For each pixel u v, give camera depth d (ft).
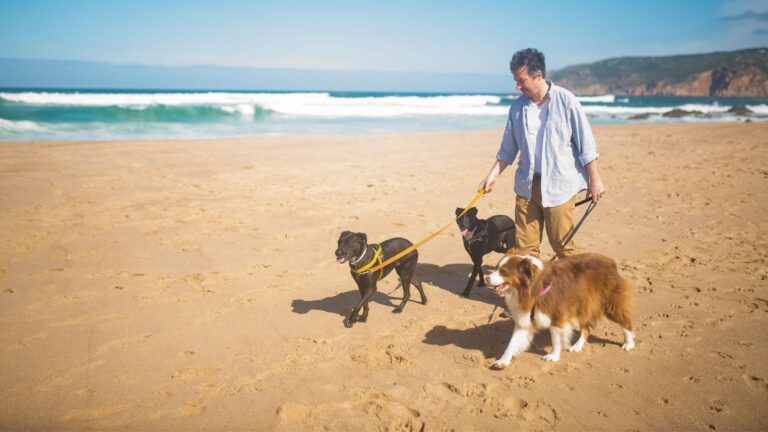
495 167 18.33
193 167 46.44
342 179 42.91
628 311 14.80
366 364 15.06
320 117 115.03
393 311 19.02
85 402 13.08
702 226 28.50
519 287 13.85
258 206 33.83
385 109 134.72
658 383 13.53
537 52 15.60
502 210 33.24
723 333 16.11
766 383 13.28
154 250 25.18
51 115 89.25
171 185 39.34
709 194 35.83
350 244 16.66
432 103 163.22
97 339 16.42
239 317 18.24
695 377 13.71
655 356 14.90
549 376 14.08
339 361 15.23
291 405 12.95
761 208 31.73
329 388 13.73
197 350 15.81
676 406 12.53
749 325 16.60
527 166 16.87
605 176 43.16
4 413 12.59
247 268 23.09
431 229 29.43
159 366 14.84
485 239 20.06
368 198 36.45
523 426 11.99
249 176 43.45
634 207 33.12
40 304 18.94
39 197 34.45
